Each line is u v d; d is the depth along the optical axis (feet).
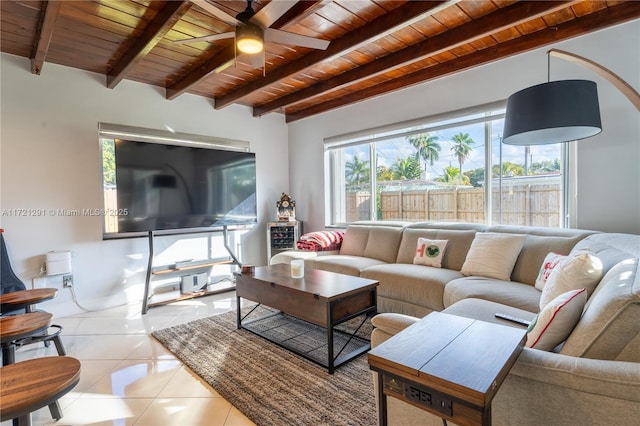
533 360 3.39
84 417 5.81
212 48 10.05
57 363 4.63
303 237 14.16
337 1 7.67
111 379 7.04
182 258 13.87
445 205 12.30
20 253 10.29
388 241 12.23
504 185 10.78
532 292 7.35
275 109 15.20
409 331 3.75
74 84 11.27
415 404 3.00
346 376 6.98
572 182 9.32
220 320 10.44
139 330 9.78
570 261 5.57
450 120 11.69
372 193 14.71
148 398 6.34
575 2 7.22
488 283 8.11
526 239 8.91
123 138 12.34
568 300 4.25
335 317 7.32
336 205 16.16
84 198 11.46
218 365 7.50
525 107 6.26
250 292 9.24
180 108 13.76
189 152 13.04
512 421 3.50
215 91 13.87
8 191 10.11
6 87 10.05
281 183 17.47
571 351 3.74
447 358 3.10
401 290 9.31
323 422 5.52
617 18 8.04
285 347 8.38
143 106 12.79
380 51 10.28
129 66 10.20
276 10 6.30
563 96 5.92
